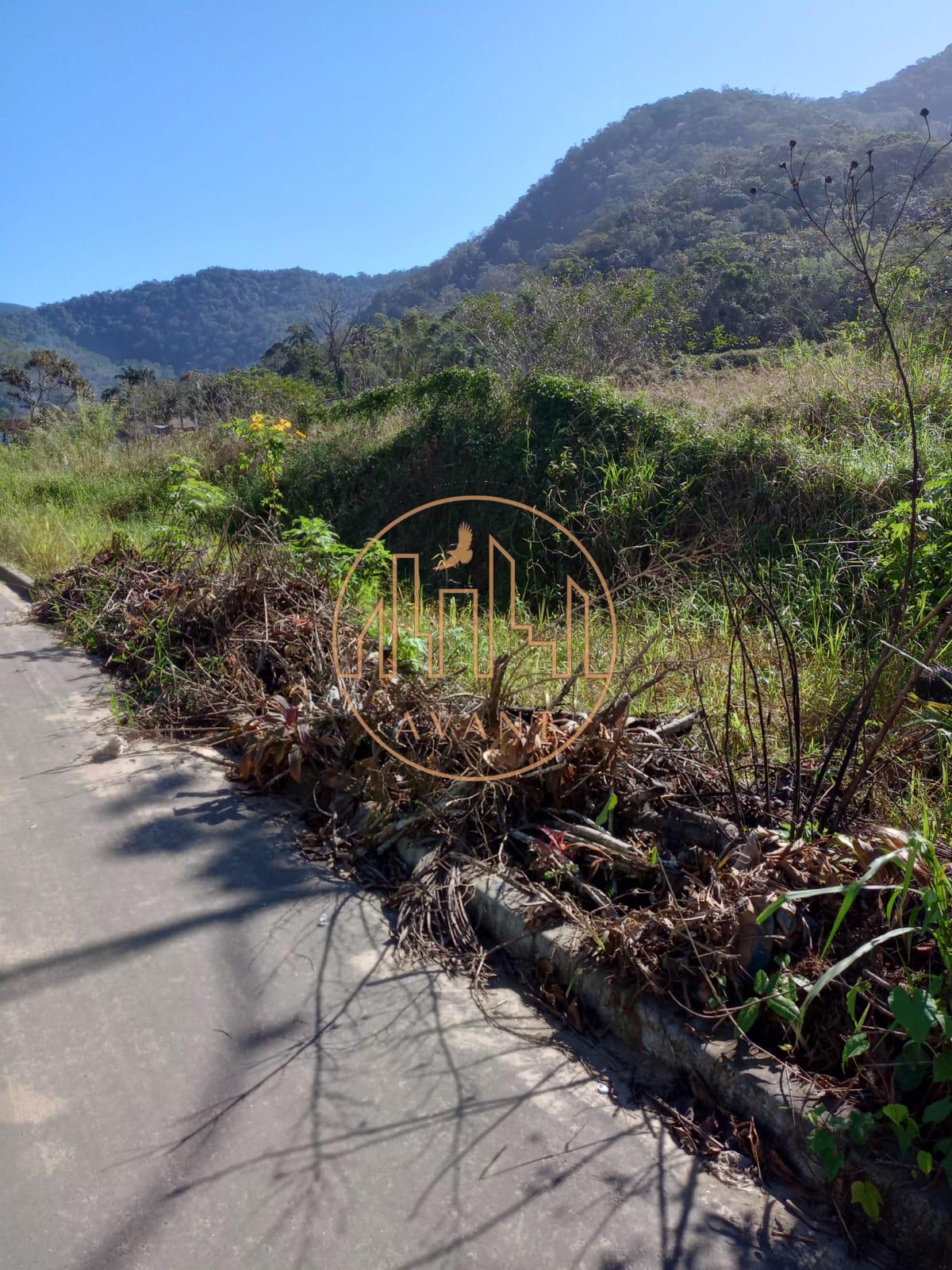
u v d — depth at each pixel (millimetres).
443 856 3328
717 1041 2387
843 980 2336
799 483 6664
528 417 9156
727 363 12000
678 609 5660
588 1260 1895
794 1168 2143
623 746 3385
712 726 3828
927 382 7328
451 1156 2152
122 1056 2465
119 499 12977
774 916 2525
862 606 5402
